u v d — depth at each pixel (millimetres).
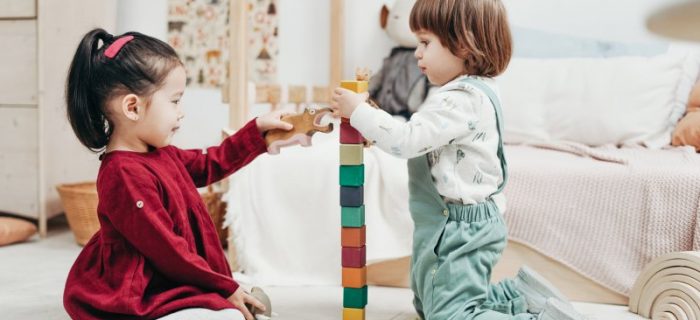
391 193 1549
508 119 1957
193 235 1213
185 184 1218
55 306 1395
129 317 1085
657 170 1417
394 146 1137
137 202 1089
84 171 2352
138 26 2465
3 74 2125
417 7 1231
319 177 1624
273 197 1646
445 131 1138
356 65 2281
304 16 2320
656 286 1313
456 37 1184
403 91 2094
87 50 1148
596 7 2072
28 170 2125
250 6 2369
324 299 1470
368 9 2256
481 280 1163
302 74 2338
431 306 1171
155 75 1146
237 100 1730
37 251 1941
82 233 1998
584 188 1461
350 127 1218
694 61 1923
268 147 1303
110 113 1152
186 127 2455
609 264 1434
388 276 1582
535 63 2000
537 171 1502
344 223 1234
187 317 1062
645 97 1863
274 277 1605
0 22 2117
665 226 1390
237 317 1093
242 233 1651
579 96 1913
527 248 1504
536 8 2127
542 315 1074
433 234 1191
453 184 1167
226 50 2393
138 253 1127
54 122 2199
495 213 1203
